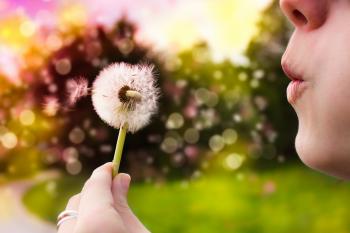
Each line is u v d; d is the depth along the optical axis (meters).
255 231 3.97
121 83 0.94
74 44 4.37
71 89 1.36
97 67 4.17
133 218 0.92
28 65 4.32
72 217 0.94
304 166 5.06
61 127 4.39
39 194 4.67
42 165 4.94
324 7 0.79
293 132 5.30
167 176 4.77
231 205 4.21
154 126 4.78
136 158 4.89
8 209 4.41
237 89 4.87
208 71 4.88
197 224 4.07
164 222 4.08
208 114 3.96
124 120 0.94
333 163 0.79
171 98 4.64
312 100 0.79
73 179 4.89
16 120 4.28
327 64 0.77
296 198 4.24
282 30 5.09
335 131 0.77
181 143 4.66
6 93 4.29
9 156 4.93
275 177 4.79
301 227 3.92
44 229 4.15
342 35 0.77
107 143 4.80
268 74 5.15
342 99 0.76
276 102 5.28
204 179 4.70
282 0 0.83
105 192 0.90
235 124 4.78
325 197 4.23
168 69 4.72
